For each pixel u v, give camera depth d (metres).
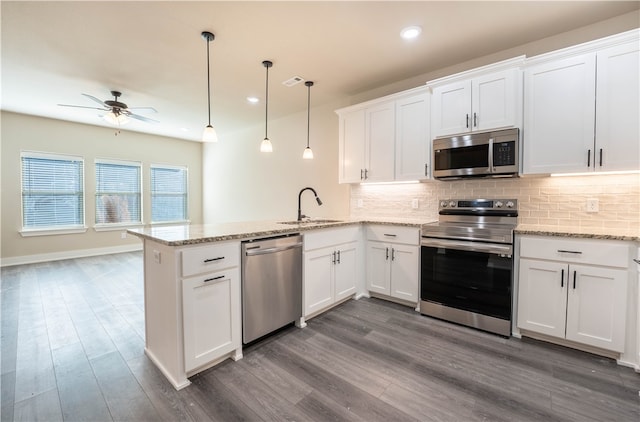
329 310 2.92
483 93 2.56
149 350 2.10
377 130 3.30
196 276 1.79
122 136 5.89
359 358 2.06
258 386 1.76
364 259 3.31
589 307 2.05
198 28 2.37
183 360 1.75
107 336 2.41
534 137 2.36
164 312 1.85
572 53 2.19
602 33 2.33
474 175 2.63
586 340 2.06
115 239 5.85
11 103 4.25
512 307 2.36
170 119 5.12
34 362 2.02
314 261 2.66
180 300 1.73
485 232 2.42
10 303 3.14
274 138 5.16
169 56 2.84
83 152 5.42
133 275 4.24
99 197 5.64
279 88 3.64
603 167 2.11
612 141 2.07
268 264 2.26
